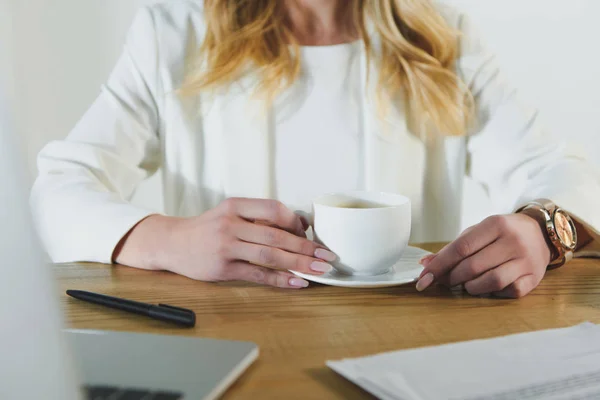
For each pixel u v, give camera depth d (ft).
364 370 1.56
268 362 1.69
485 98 4.35
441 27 4.30
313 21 4.31
